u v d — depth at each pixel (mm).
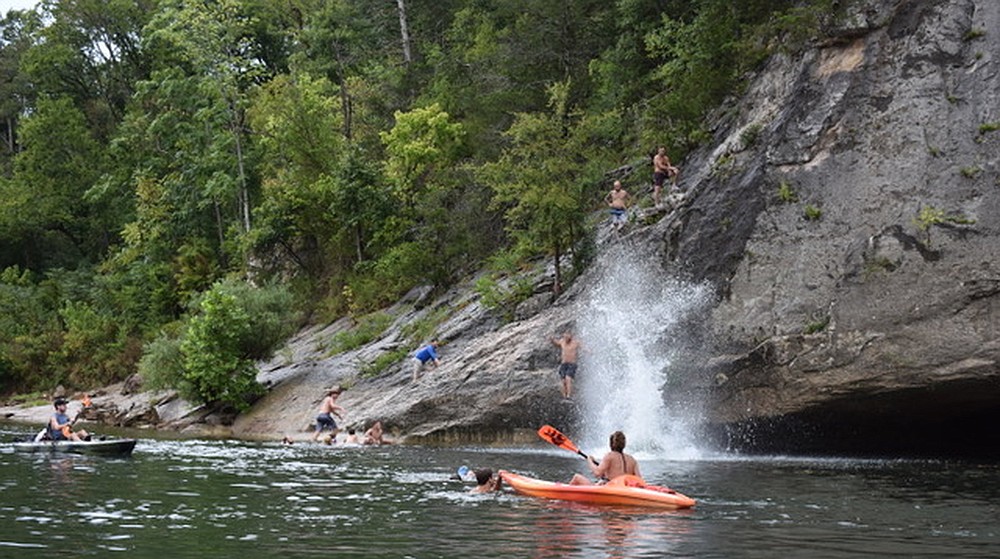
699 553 9219
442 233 33812
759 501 12852
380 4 45469
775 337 19438
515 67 37344
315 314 37406
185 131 47156
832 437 20141
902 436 20391
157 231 45781
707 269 21078
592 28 36781
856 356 18422
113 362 40844
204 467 17016
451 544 9594
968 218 18047
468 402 23016
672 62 28969
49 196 57281
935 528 10703
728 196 21297
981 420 20234
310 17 45438
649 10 33312
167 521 10938
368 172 35875
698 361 20531
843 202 19500
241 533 10172
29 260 59531
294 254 39344
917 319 17984
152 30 54656
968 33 19391
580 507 12172
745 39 26234
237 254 42344
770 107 22906
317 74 45062
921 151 19016
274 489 13992
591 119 30438
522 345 23328
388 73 42094
